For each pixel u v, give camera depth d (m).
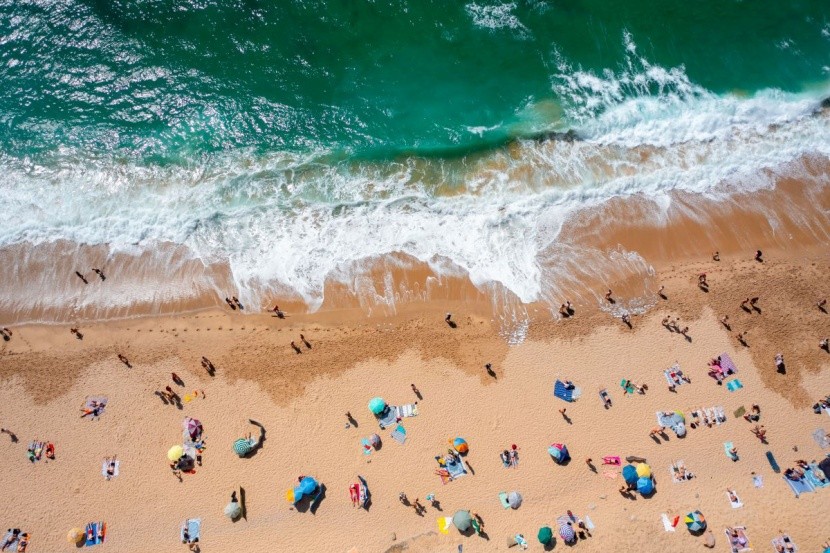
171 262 39.88
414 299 39.28
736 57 46.22
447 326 38.62
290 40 45.41
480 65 45.44
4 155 42.41
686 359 37.88
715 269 40.12
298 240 40.66
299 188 42.09
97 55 44.59
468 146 43.38
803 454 35.81
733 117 44.47
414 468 35.72
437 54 45.62
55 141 42.78
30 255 39.75
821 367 37.69
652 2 47.06
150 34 45.12
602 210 41.75
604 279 39.81
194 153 42.78
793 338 38.31
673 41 46.44
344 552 34.12
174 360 37.50
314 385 37.22
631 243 40.84
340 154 43.06
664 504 34.94
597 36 46.41
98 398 36.56
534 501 35.16
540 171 42.78
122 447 35.66
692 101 44.97
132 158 42.53
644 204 41.94
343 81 44.78
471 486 35.44
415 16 46.38
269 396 36.91
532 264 40.22
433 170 42.78
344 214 41.47
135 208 41.22
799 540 33.72
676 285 39.62
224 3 45.81
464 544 34.34
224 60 44.75
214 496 34.91
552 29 46.47
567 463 35.78
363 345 38.16
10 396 36.50
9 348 37.53
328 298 39.16
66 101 43.69
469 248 40.59
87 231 40.50
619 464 35.75
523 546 34.19
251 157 42.78
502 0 47.06
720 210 41.78
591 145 43.59
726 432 36.31
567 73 45.38
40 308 38.50
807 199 42.22
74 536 33.56
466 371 37.69
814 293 39.44
